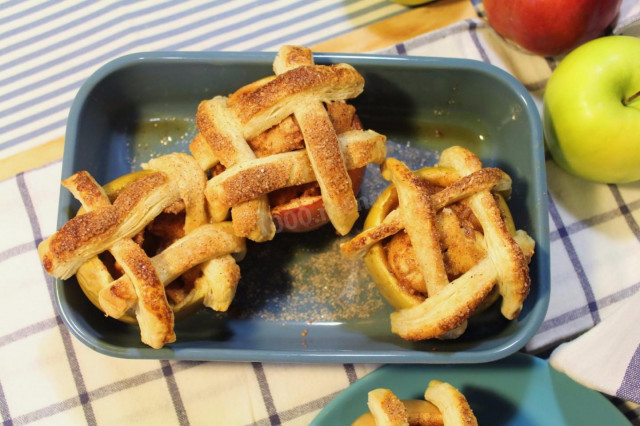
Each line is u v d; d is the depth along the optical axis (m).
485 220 0.49
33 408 0.54
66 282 0.50
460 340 0.52
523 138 0.53
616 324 0.52
